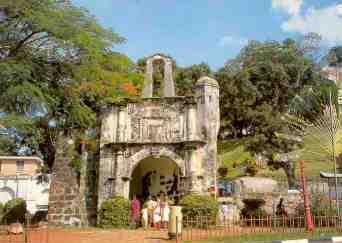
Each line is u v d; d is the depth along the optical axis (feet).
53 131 96.73
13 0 63.16
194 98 83.41
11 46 68.39
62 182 86.07
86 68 75.20
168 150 81.97
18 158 177.58
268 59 199.31
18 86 62.23
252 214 79.56
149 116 84.43
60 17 66.69
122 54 91.04
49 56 72.84
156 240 52.26
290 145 126.82
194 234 58.03
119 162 82.48
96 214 83.20
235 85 183.52
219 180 116.67
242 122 187.62
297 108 126.72
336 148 81.25
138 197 96.84
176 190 94.48
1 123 61.21
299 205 73.87
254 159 149.69
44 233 65.62
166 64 92.58
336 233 53.36
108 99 85.97
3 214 104.63
